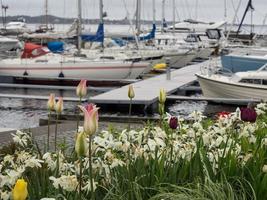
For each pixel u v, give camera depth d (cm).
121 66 2795
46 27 5031
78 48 2956
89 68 2789
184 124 635
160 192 436
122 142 531
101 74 2797
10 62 2847
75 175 456
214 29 5006
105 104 1964
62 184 417
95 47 3231
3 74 2850
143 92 2112
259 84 2075
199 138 555
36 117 1880
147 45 3719
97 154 517
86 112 376
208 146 570
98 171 480
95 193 457
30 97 2169
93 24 4250
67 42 3853
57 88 2566
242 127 604
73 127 1359
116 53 3073
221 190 441
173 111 2033
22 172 451
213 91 2148
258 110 710
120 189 454
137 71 2834
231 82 2092
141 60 3020
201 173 489
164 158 500
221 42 4316
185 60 3656
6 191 420
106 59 2850
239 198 459
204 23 5406
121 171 484
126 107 1956
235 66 2455
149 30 4459
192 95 2498
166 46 3872
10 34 6038
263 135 620
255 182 475
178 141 562
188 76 2736
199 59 4103
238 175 494
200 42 4603
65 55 2938
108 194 438
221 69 2350
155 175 473
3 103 2152
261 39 4366
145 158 514
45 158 490
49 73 2809
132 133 570
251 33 4472
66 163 496
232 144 535
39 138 1165
